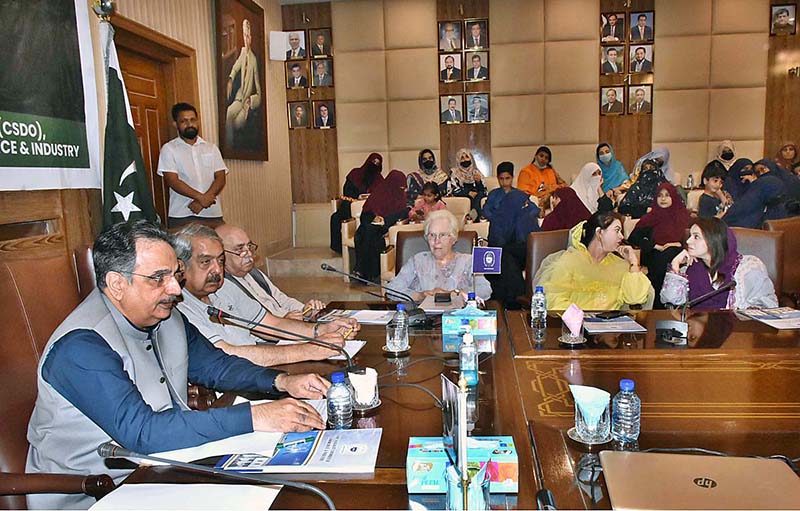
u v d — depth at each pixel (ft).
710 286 8.85
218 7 17.22
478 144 25.39
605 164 23.75
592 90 24.72
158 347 5.49
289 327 7.82
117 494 3.76
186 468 4.06
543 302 7.96
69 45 9.06
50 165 8.59
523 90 24.88
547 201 21.26
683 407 4.89
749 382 5.44
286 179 24.94
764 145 24.44
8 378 5.27
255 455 4.25
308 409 4.79
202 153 14.76
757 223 17.72
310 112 25.44
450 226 9.50
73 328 4.84
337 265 21.33
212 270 7.17
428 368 6.10
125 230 5.02
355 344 6.98
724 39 23.97
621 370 5.86
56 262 6.16
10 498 5.00
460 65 24.94
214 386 5.90
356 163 25.67
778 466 3.70
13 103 7.89
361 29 24.88
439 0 24.63
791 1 23.50
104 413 4.59
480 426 4.61
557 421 4.67
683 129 24.62
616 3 24.16
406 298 9.31
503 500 3.55
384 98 25.27
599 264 9.52
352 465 4.03
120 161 9.48
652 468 3.71
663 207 16.42
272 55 22.59
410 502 3.57
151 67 14.94
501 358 6.35
